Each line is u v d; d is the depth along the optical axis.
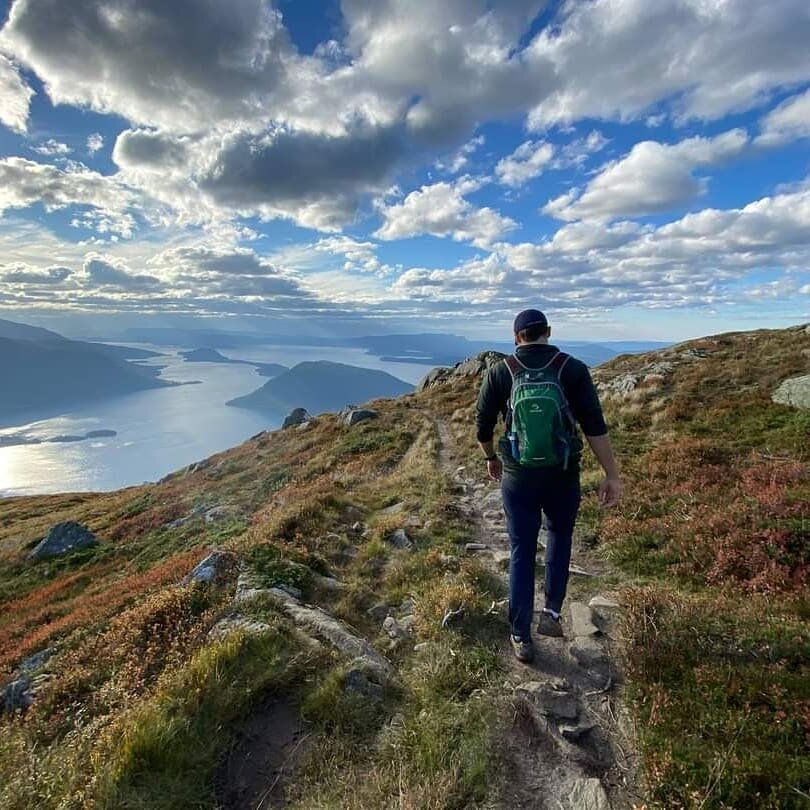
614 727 3.79
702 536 7.24
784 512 7.32
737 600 5.39
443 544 8.21
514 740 3.68
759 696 3.70
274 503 16.45
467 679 4.32
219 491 26.36
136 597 10.31
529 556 4.61
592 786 3.24
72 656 6.84
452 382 41.03
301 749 3.71
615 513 8.95
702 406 16.03
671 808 2.95
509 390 4.53
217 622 5.65
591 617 5.33
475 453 16.83
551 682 4.25
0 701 6.62
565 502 4.50
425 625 5.36
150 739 3.48
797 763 3.07
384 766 3.47
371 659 4.69
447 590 5.87
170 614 6.20
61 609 14.52
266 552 7.41
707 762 3.14
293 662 4.48
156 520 24.64
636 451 13.02
